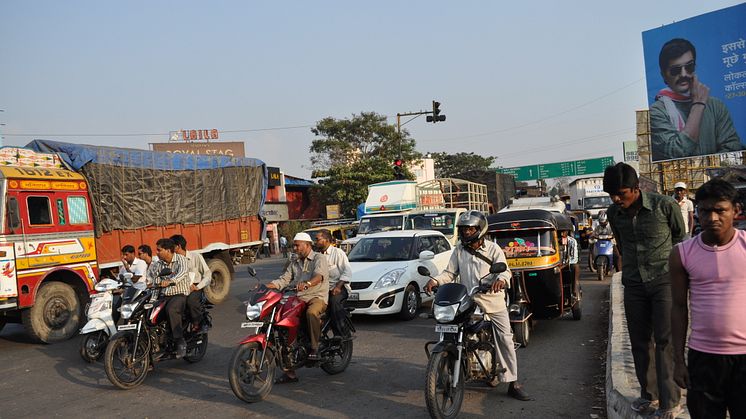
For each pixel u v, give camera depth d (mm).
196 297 7715
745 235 3096
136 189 12281
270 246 41031
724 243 3109
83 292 10719
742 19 23391
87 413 6051
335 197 41781
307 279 6777
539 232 8336
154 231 12758
